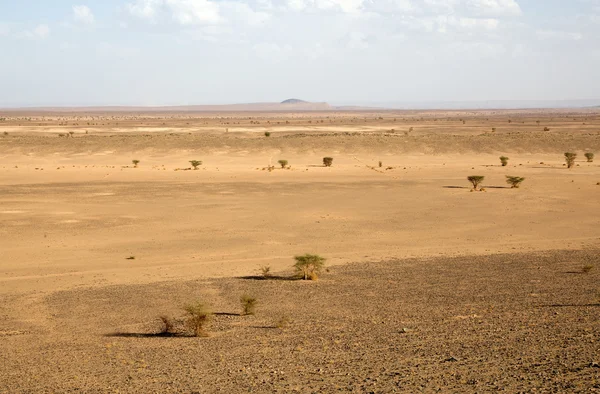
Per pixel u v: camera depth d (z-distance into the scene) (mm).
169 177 72500
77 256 35188
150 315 21797
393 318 20125
